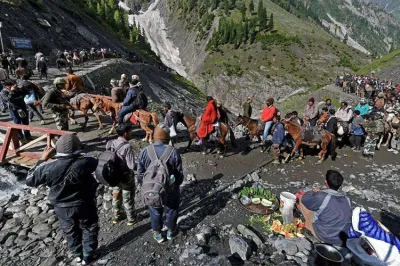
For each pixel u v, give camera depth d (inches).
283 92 5807.1
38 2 2167.8
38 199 282.2
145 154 196.1
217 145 431.5
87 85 1173.1
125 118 421.7
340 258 187.6
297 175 365.7
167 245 213.9
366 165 409.1
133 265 193.2
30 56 1494.8
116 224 241.0
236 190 308.3
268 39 6998.0
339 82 1715.1
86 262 195.5
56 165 166.9
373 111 636.7
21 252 213.8
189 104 2282.2
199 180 335.6
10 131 347.3
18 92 374.0
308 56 6560.0
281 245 216.1
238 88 6117.1
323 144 397.1
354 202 301.3
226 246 218.4
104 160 198.4
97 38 2918.3
